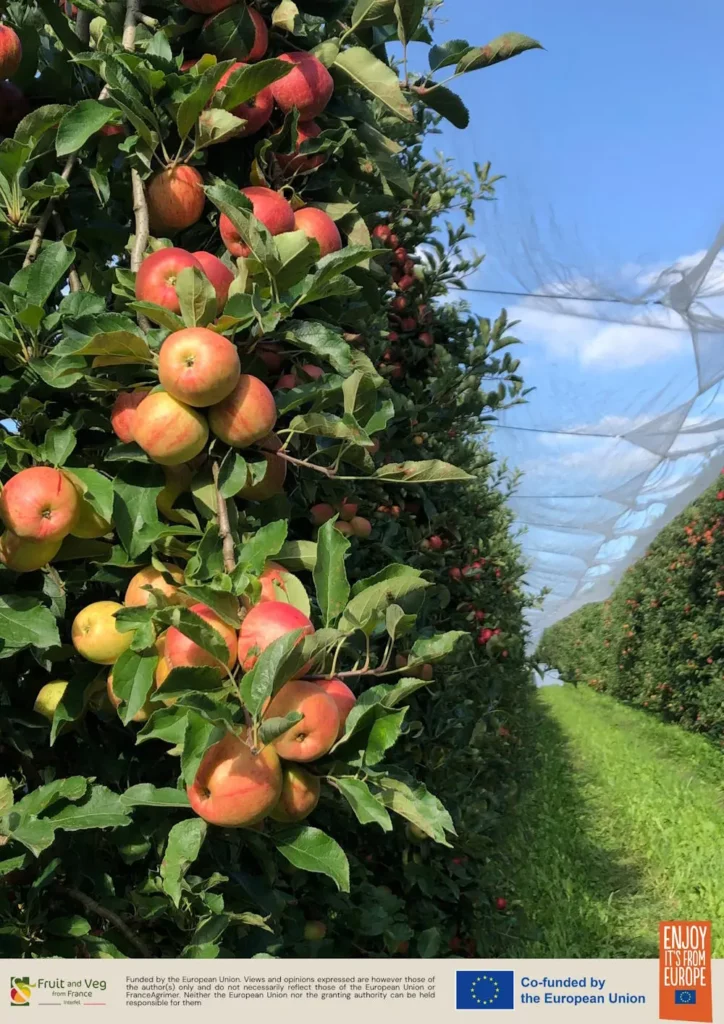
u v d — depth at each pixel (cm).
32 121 140
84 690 140
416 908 339
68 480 129
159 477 136
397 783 123
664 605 1358
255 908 169
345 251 136
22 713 151
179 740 121
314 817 241
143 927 164
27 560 131
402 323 372
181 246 162
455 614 449
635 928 588
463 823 358
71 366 132
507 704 701
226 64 134
